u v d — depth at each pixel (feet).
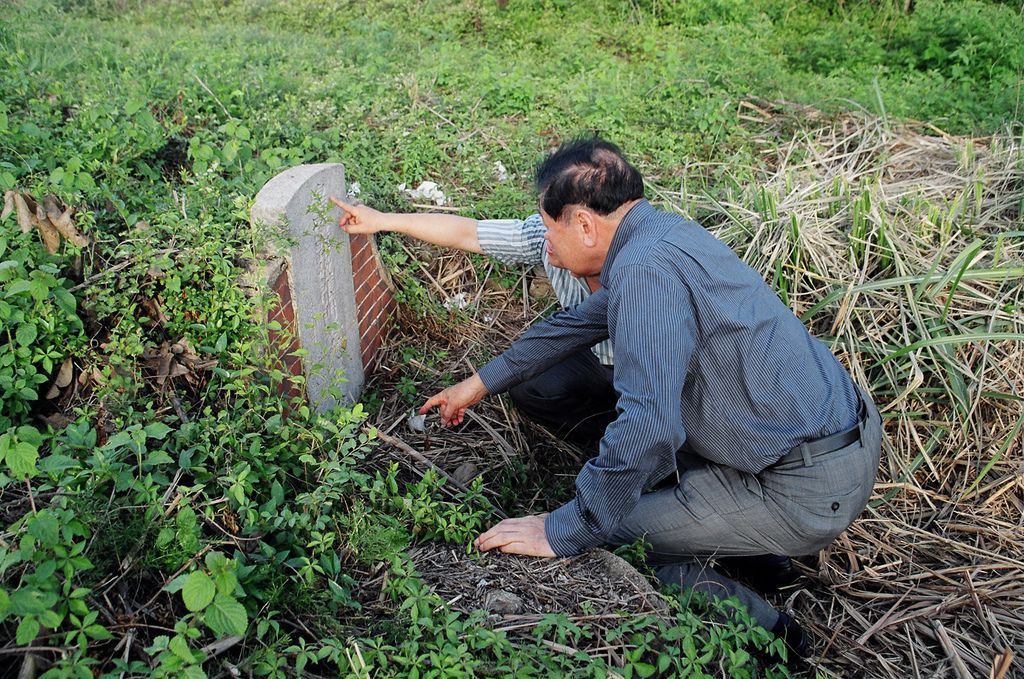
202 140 12.58
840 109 18.08
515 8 26.48
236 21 25.63
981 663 8.51
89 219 8.88
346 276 10.73
